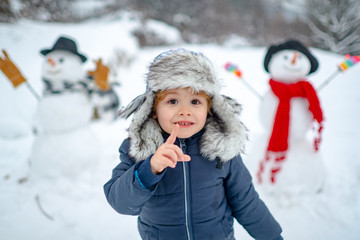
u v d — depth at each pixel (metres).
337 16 12.02
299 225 2.27
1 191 2.75
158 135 1.18
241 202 1.28
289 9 16.08
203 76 1.10
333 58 10.45
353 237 2.15
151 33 14.59
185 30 17.84
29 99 5.17
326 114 5.50
